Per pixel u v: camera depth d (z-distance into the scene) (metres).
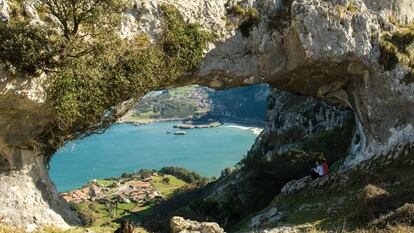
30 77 18.28
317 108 51.41
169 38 23.09
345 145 37.75
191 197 65.94
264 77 26.05
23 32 17.38
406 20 28.88
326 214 22.73
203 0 24.78
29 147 20.75
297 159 39.19
